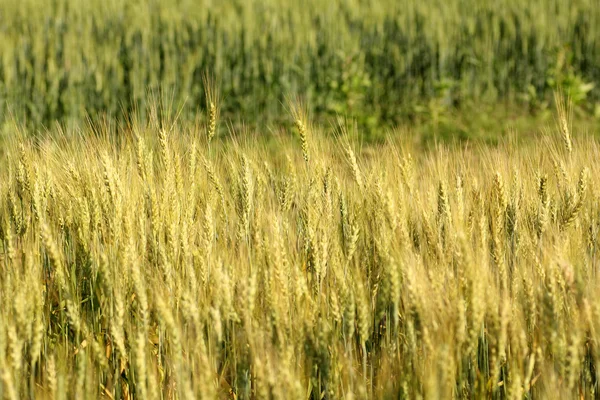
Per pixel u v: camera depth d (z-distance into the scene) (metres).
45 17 19.27
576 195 5.14
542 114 16.38
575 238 4.70
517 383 3.49
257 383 3.54
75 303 4.30
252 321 3.76
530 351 3.94
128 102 16.58
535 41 18.64
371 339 4.29
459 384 3.63
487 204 5.18
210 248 4.39
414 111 16.86
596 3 19.73
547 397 3.49
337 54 18.38
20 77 16.67
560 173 5.53
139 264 4.20
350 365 3.71
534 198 5.34
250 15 19.11
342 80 17.19
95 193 4.63
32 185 4.93
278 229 4.19
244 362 3.67
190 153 5.23
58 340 4.24
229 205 5.22
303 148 5.44
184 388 3.38
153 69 17.44
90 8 20.17
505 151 6.02
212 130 5.66
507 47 18.77
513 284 4.10
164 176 4.95
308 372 3.96
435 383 3.21
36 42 17.17
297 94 17.56
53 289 4.66
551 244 4.42
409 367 3.55
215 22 18.89
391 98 17.75
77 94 16.34
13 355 3.40
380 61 18.78
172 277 4.23
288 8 20.20
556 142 6.23
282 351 3.46
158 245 4.37
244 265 4.22
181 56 17.84
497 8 19.91
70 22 18.95
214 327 3.71
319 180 5.18
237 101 17.08
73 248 4.89
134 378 3.84
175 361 3.66
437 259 4.31
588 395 3.80
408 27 19.19
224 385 4.08
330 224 4.67
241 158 5.24
